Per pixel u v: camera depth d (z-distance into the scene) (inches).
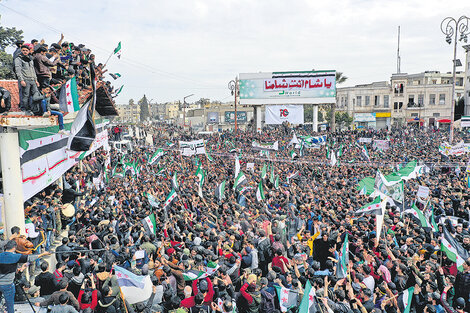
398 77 3056.1
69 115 626.2
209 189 872.9
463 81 3253.0
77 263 356.5
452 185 875.4
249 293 342.0
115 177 1037.8
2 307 310.5
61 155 613.3
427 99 3021.7
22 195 422.6
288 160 1267.2
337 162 1213.7
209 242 443.8
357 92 3169.3
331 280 357.4
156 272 368.8
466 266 354.0
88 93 612.7
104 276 336.8
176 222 554.9
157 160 1301.7
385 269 377.4
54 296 297.7
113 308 320.8
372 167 1177.4
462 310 322.3
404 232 517.7
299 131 2128.4
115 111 1163.9
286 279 357.7
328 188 875.4
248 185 851.4
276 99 2316.7
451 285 358.0
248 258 421.1
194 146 1214.3
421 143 1768.0
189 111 4633.4
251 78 2322.8
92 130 426.3
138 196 768.3
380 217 462.3
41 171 508.4
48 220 489.1
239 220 590.6
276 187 845.2
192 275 362.0
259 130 2386.8
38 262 431.5
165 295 317.4
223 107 3909.9
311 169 1131.9
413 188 872.3
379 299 342.3
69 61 541.0
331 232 484.4
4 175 411.2
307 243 479.8
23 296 349.4
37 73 412.8
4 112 394.6
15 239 325.7
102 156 1123.3
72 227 583.8
